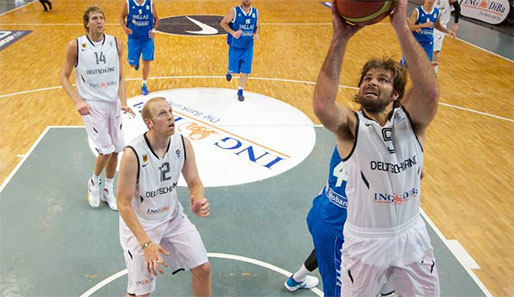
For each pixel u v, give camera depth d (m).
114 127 5.19
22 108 7.92
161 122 3.13
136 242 3.31
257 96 8.86
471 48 12.99
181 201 5.36
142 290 3.35
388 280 3.10
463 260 4.49
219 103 8.42
